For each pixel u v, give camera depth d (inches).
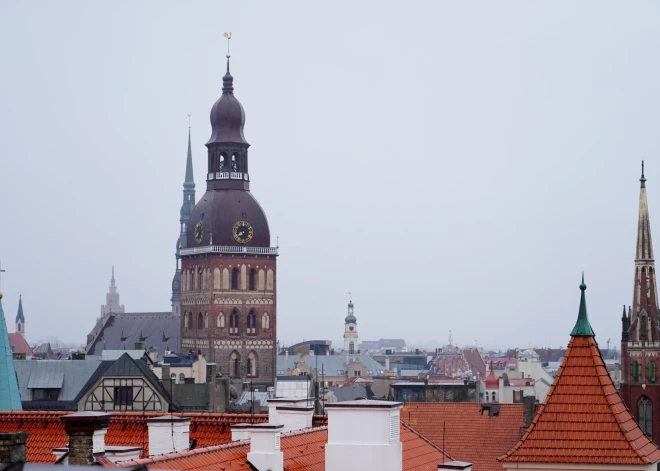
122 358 6299.2
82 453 1686.8
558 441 1798.7
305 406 2327.8
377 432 1814.7
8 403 3351.4
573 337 1854.1
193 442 2208.4
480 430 3981.3
